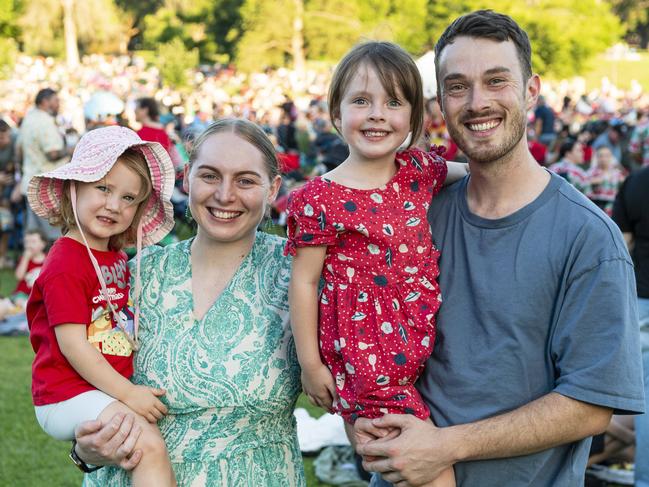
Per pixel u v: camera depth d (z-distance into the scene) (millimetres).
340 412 2307
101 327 2363
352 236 2281
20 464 4406
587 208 2119
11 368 5980
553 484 2164
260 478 2314
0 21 32062
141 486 2195
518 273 2125
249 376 2297
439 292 2264
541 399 2086
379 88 2289
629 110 21656
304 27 36781
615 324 2031
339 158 6016
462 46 2148
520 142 2154
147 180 2451
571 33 32562
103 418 2227
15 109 20219
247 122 2377
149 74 31516
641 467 3580
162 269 2438
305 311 2291
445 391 2219
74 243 2377
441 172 2389
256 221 2355
